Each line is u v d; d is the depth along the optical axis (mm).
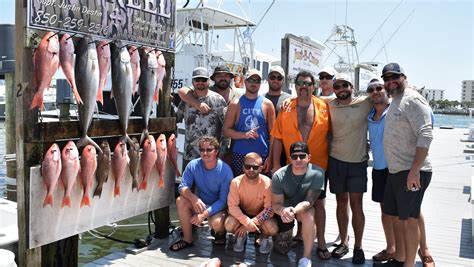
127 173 3865
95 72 3221
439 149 14336
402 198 3400
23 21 2898
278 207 3820
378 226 5215
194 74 4449
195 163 4180
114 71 3475
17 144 3025
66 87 8695
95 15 3375
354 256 3914
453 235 4895
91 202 3529
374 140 3822
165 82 4328
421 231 3666
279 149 4203
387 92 3520
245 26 12055
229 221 4027
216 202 4129
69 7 3156
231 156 4605
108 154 3525
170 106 4422
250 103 4348
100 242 6105
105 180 3557
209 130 4570
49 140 3105
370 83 3746
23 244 3100
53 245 3520
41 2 2959
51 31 3031
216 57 11133
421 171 3352
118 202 3814
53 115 9398
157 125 4215
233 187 3982
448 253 4285
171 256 4012
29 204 3051
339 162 3934
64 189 3229
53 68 2969
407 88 3422
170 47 4305
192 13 10320
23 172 3031
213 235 4473
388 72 3361
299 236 4371
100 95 3336
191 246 4258
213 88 5020
